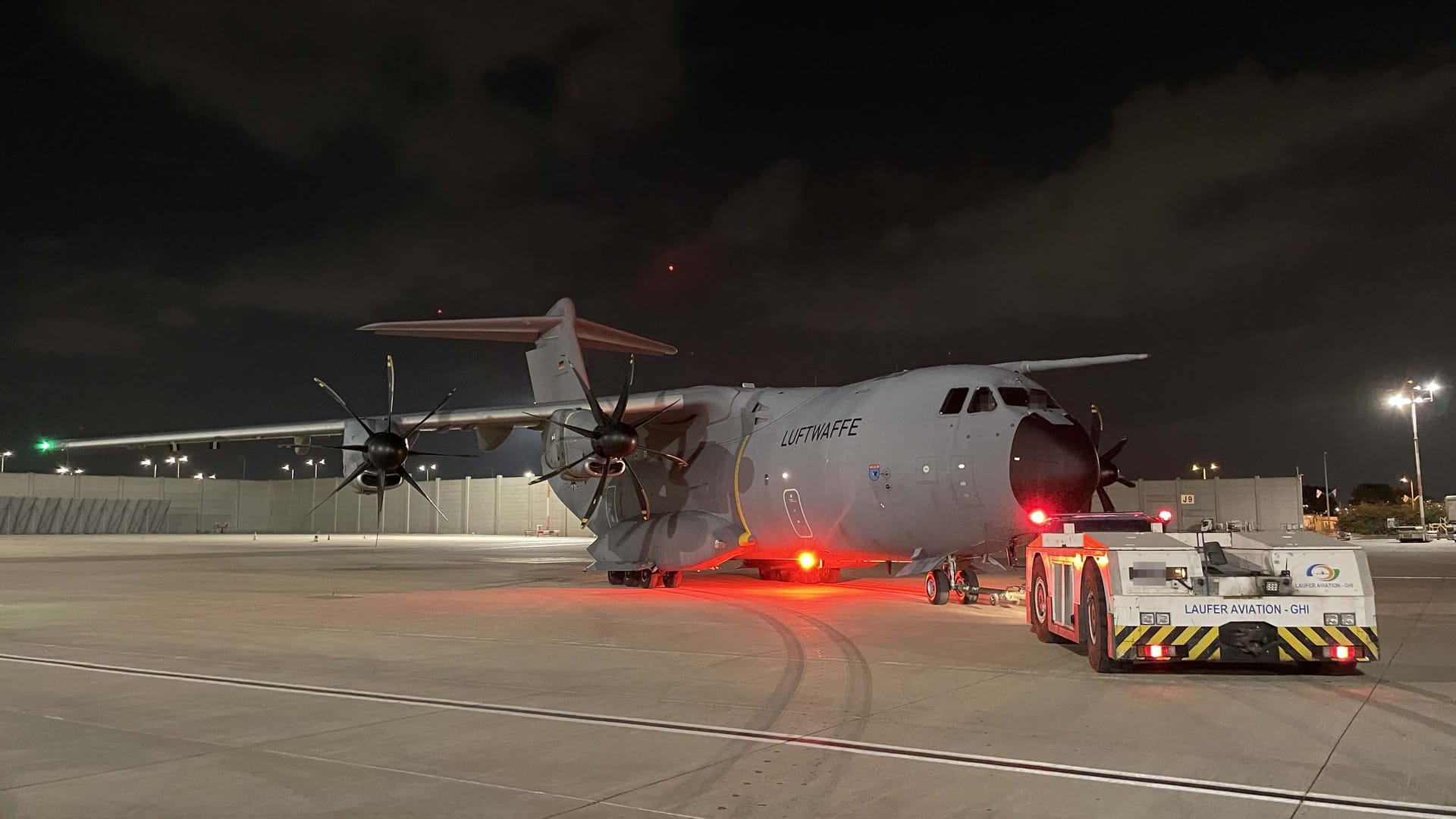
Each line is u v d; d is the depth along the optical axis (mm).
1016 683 8891
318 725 7160
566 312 22344
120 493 87375
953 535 14922
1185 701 8109
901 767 5949
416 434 21219
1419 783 5648
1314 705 7945
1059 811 5078
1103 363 19906
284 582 23906
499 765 5992
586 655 10688
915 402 15492
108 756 6238
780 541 18547
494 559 37250
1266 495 49562
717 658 10430
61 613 15852
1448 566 27594
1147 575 9156
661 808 5121
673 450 20750
